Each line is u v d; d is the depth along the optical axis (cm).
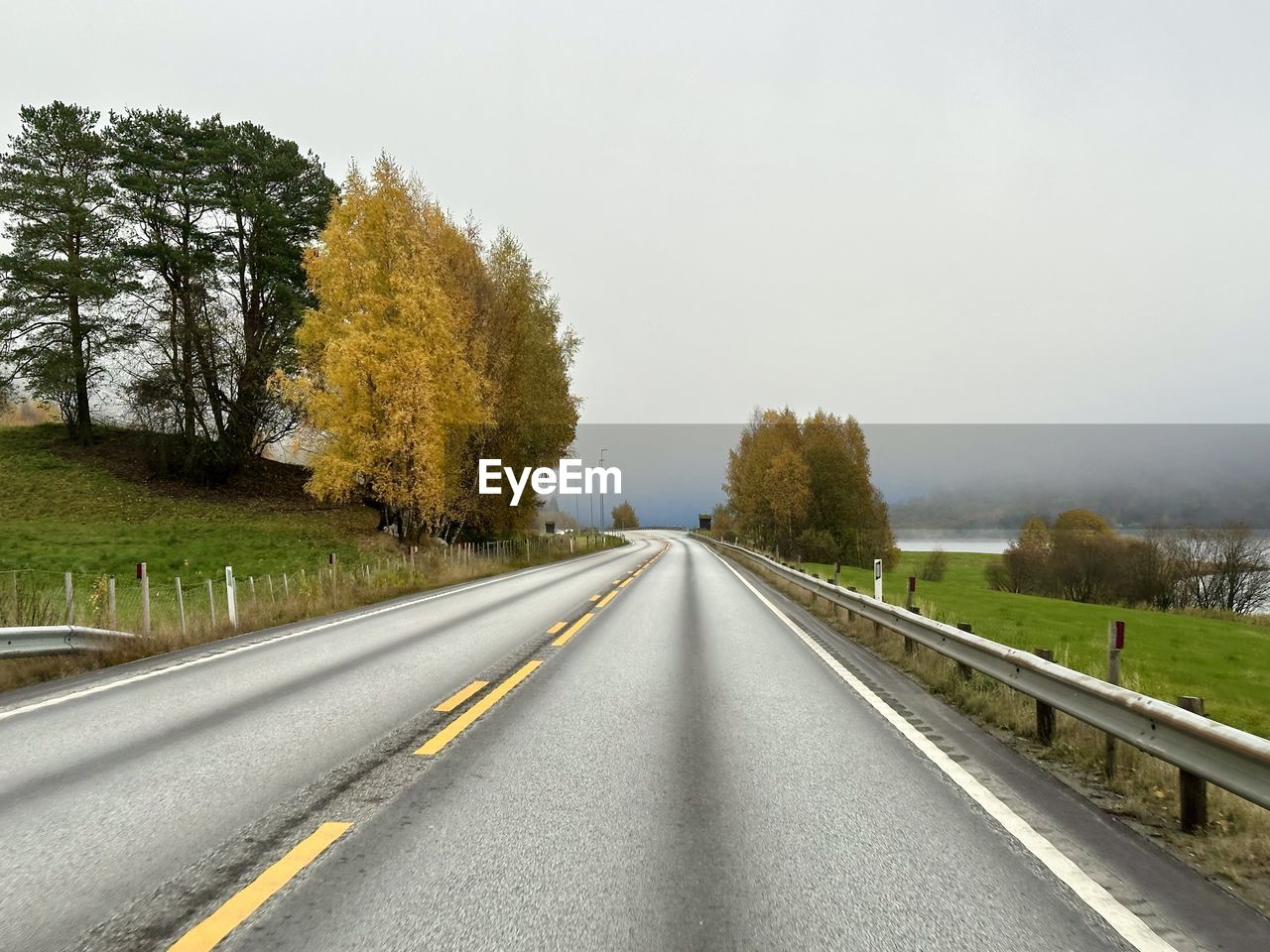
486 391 3122
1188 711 422
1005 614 2469
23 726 646
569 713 675
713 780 489
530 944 286
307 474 5253
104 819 424
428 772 506
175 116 4041
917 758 548
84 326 4156
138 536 3238
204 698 748
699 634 1220
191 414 4231
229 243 4347
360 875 348
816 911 315
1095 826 418
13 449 4466
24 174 3912
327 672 877
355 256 2683
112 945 289
